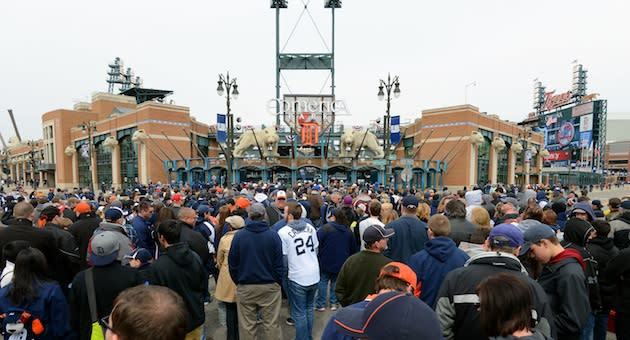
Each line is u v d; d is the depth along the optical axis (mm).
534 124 95000
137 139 36375
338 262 5840
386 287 2195
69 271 4785
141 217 6395
